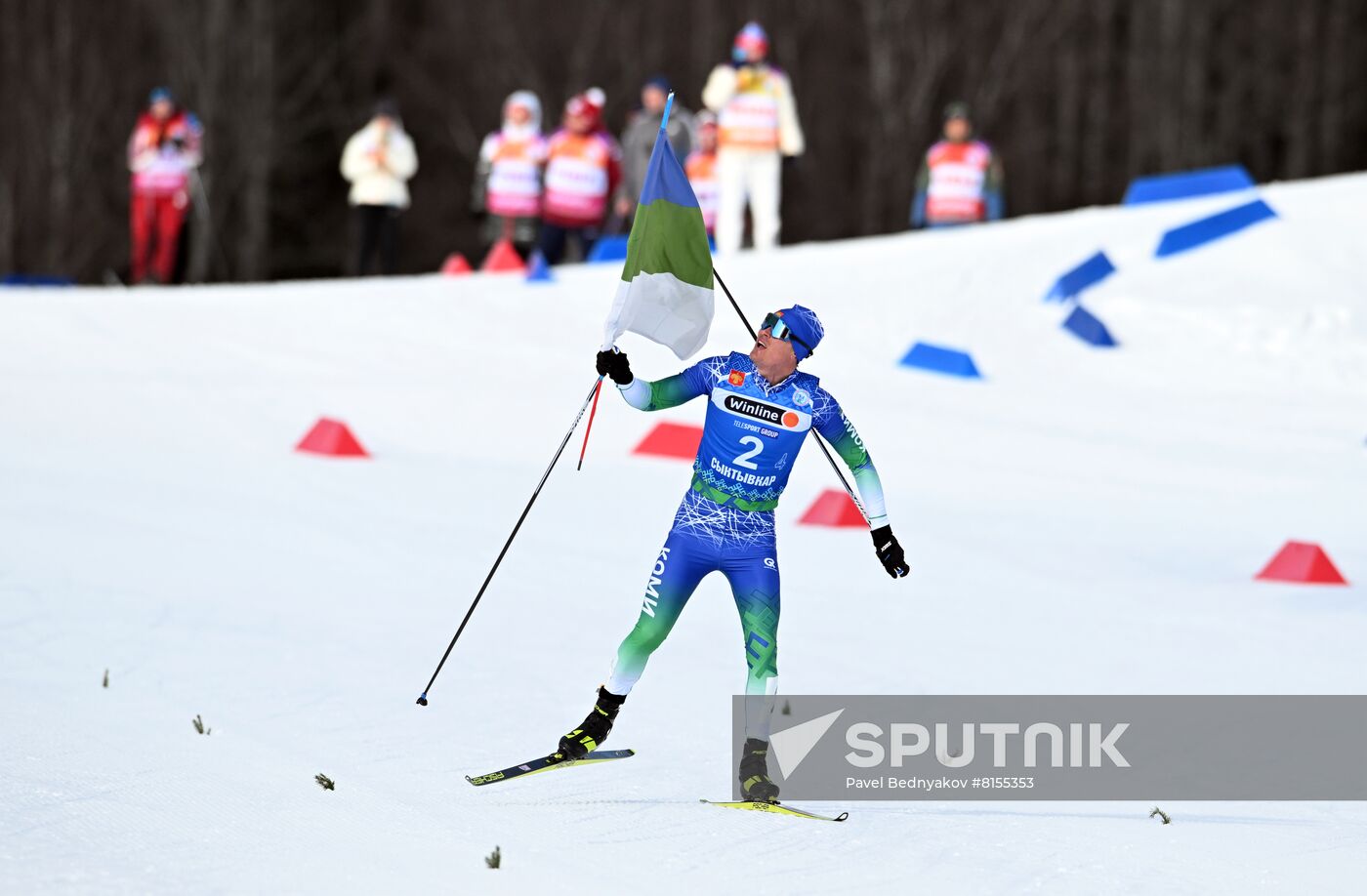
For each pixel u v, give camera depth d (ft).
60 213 472.44
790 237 522.88
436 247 506.07
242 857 51.67
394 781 61.26
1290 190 234.17
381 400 155.43
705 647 85.76
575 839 55.47
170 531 103.60
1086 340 194.18
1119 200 551.18
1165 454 149.48
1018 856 55.47
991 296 204.23
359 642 81.92
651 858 53.83
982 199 240.12
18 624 80.84
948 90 531.50
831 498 120.16
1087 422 162.20
